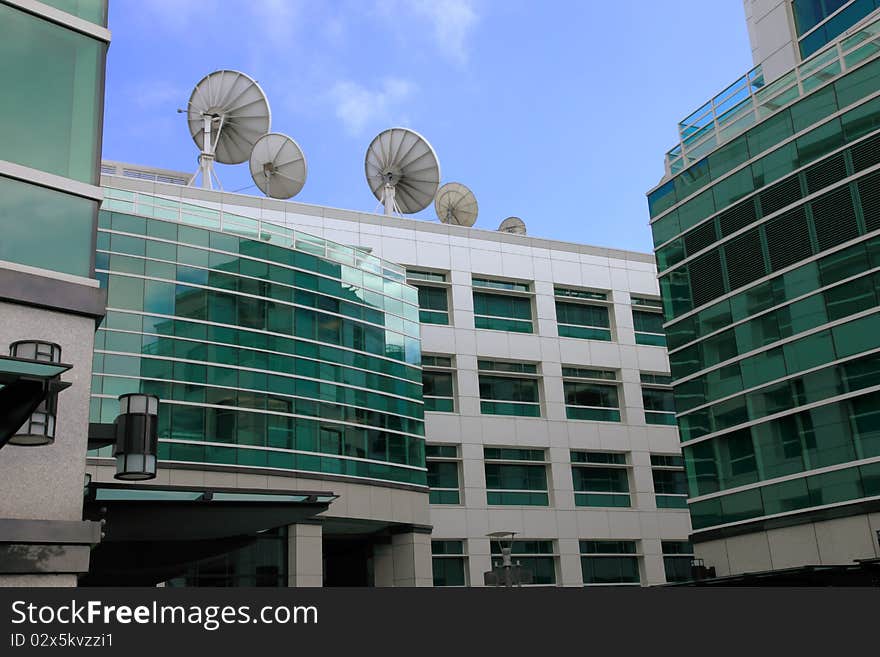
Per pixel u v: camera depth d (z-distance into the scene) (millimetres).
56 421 13359
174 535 17938
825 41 32625
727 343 32906
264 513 16656
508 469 51094
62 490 13117
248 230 39438
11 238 13812
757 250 32281
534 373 53438
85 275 14375
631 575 52156
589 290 56969
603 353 55438
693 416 33875
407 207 55406
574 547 50625
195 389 35531
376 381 41844
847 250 29188
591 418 54031
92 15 15852
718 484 32344
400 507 40938
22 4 14961
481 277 53906
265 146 50875
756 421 31219
